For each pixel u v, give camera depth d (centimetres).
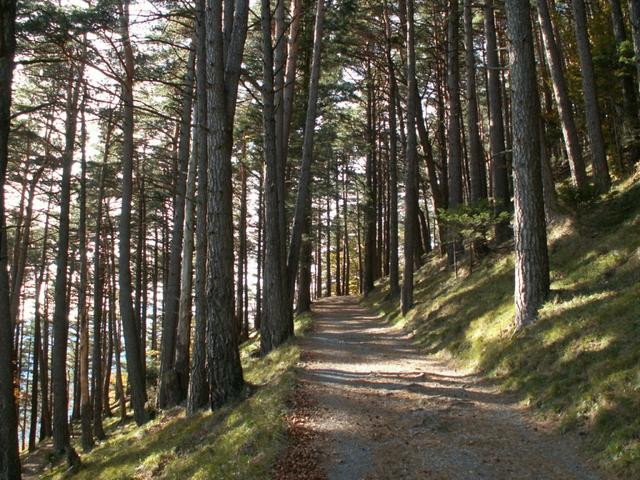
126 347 1623
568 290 991
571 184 1633
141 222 2675
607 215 1254
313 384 961
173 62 1869
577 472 542
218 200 1042
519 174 1029
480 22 2539
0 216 816
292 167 2639
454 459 602
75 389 3120
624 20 1853
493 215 1630
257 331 3106
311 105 1722
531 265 1004
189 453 905
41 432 3002
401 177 4112
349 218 4562
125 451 1247
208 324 1059
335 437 687
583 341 789
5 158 693
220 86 1041
